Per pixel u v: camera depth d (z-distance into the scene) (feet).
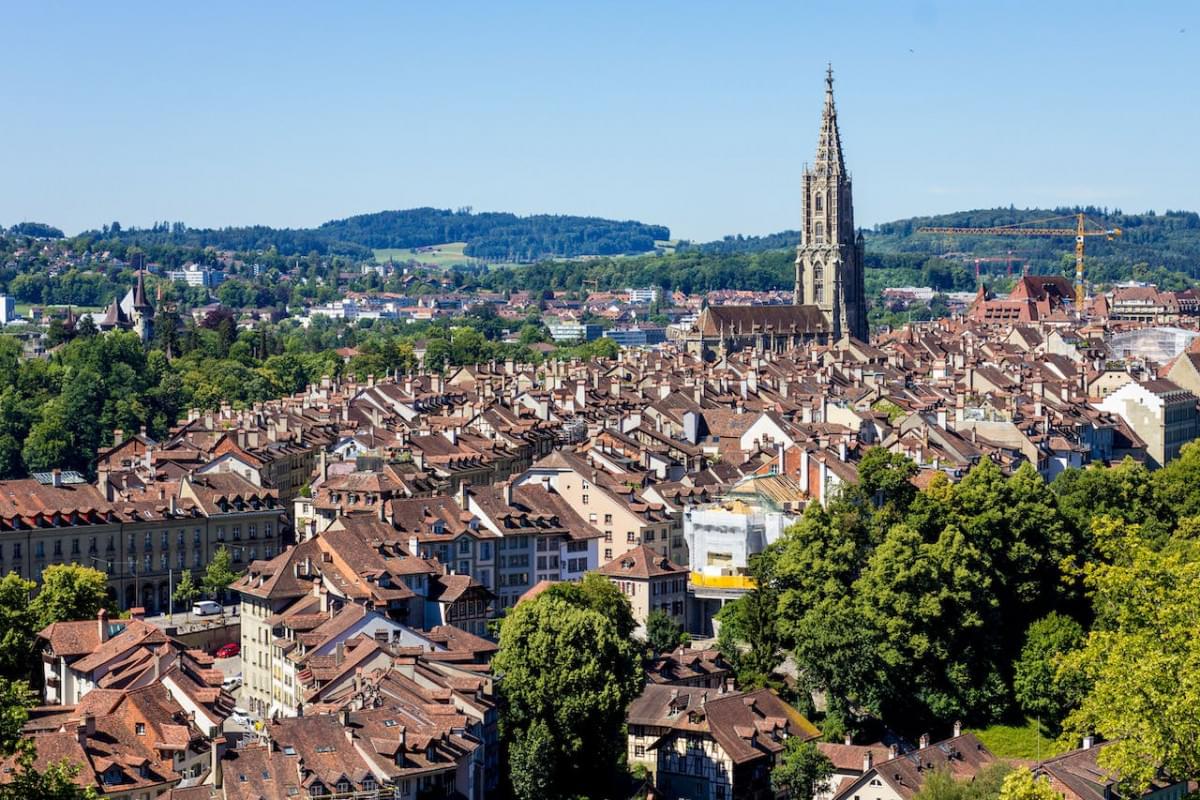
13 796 620.49
